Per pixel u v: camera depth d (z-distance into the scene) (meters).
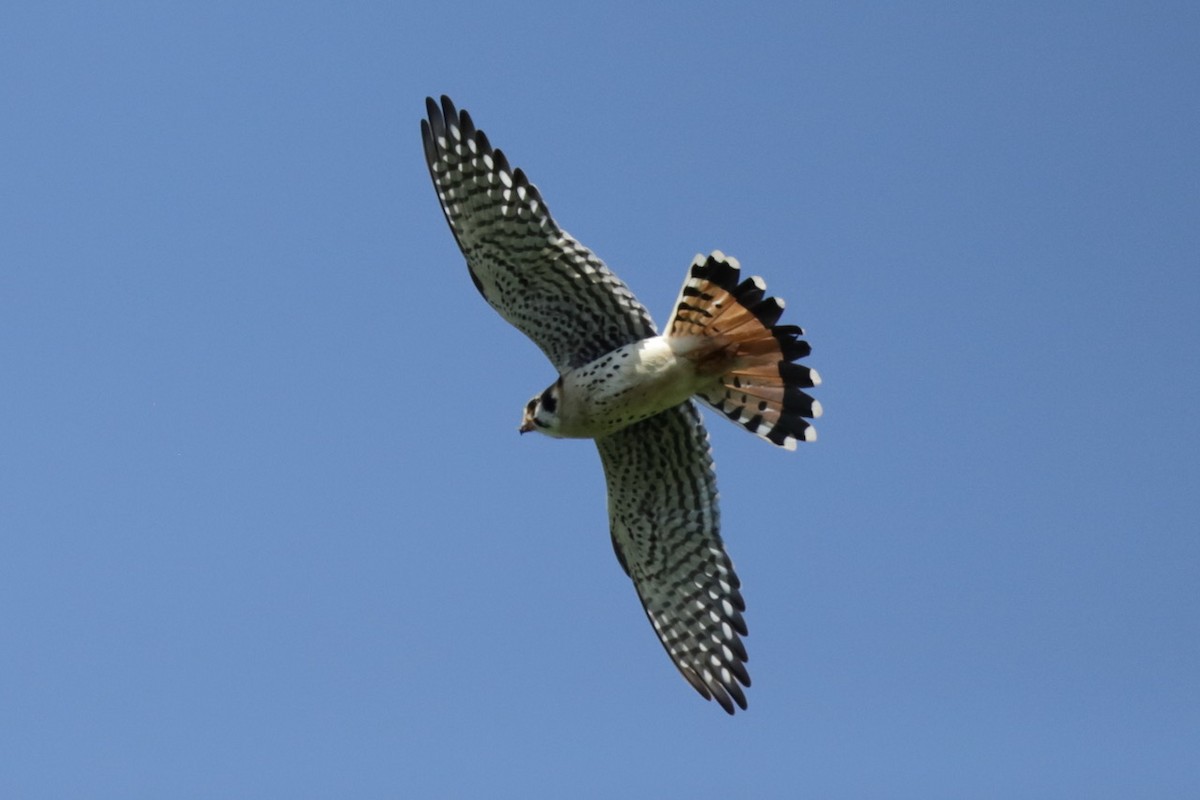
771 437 12.69
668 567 14.36
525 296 13.32
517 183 12.82
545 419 13.11
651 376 12.58
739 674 14.17
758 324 12.28
